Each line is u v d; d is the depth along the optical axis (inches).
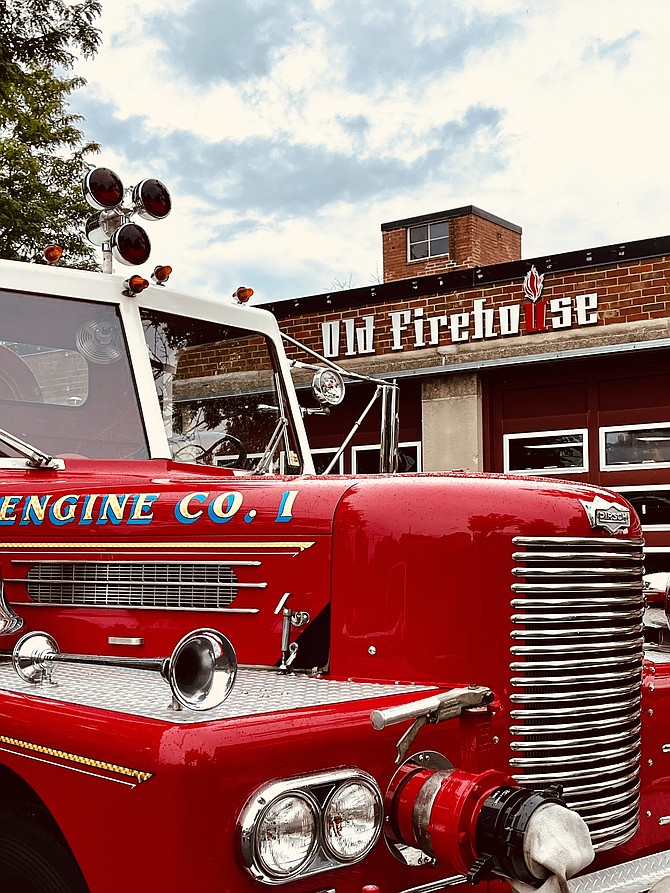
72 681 112.3
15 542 138.3
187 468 150.4
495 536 112.1
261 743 91.7
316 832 92.4
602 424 350.3
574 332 350.3
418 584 112.9
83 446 149.3
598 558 115.3
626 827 117.6
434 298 382.3
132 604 128.2
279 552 119.9
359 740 98.1
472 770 107.7
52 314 152.1
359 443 388.5
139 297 162.9
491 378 374.6
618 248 342.6
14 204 543.8
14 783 105.0
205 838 87.7
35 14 562.3
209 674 93.4
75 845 94.0
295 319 416.8
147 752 89.2
